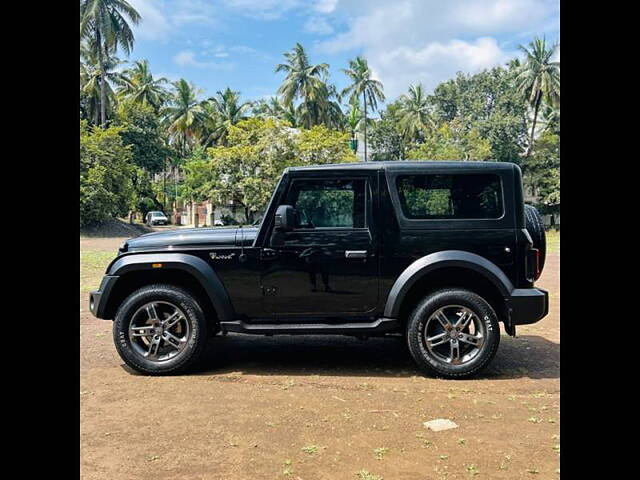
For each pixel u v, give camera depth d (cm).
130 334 505
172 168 6016
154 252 517
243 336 682
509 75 5628
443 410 411
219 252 510
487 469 314
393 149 5669
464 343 497
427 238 500
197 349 504
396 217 502
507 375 506
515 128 4950
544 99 4766
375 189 507
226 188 3097
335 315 511
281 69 4931
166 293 505
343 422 387
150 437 361
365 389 464
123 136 4506
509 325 499
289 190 514
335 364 546
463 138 4641
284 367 534
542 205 4681
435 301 491
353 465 320
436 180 510
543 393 452
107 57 4259
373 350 605
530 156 4731
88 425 380
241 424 384
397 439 357
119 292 531
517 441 353
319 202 513
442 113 6169
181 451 339
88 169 3578
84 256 1783
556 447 343
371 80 5241
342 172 513
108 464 321
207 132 5219
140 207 4884
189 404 425
